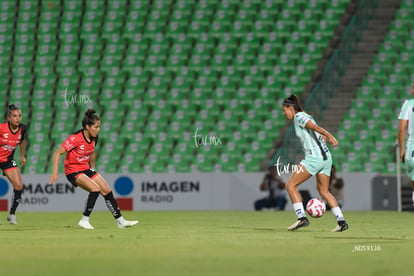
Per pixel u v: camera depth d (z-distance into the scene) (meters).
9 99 98.19
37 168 92.50
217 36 102.25
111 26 103.38
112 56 101.06
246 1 104.38
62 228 50.69
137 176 84.25
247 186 84.75
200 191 84.81
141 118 96.12
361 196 84.00
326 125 94.06
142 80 99.12
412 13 103.38
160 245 35.88
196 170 92.31
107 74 99.75
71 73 100.00
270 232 45.62
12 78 99.69
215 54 101.00
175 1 104.81
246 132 94.44
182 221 60.59
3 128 53.50
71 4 105.12
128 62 100.56
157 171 92.56
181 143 93.88
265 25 102.94
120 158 93.69
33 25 103.75
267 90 97.56
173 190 84.56
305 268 26.11
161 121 95.81
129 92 98.12
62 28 103.38
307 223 46.25
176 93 98.00
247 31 102.81
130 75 99.62
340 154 91.94
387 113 94.75
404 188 82.44
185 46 101.69
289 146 91.50
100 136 94.56
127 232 46.06
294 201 46.19
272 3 104.12
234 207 84.69
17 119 53.44
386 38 101.19
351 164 91.50
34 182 83.12
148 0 104.75
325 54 101.38
